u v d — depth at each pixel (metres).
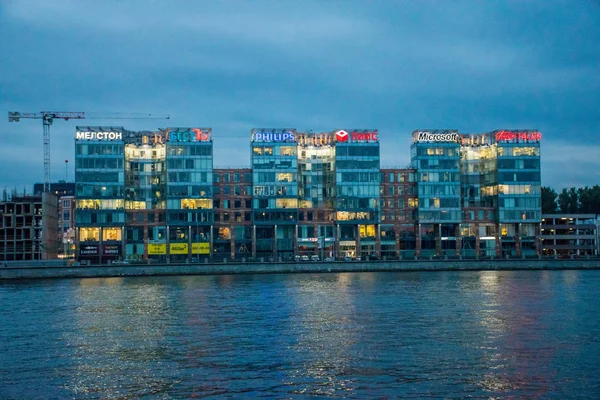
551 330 70.00
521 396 46.03
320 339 65.75
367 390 47.41
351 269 174.62
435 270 178.00
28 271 159.25
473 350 59.72
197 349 61.44
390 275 161.25
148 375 51.91
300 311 87.25
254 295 109.25
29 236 196.88
